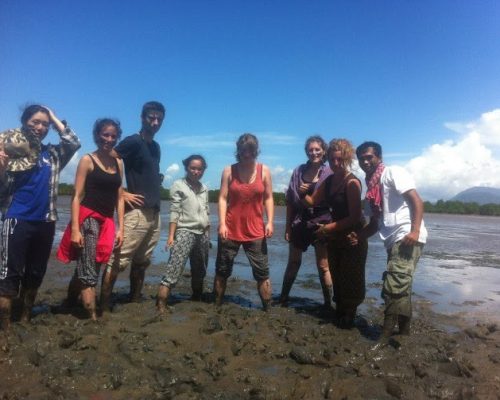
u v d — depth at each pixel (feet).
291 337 17.71
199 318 19.85
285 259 36.83
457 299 25.76
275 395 13.25
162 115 20.79
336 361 15.57
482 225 89.97
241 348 16.33
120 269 20.56
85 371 14.07
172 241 21.76
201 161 21.84
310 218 22.61
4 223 17.02
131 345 16.01
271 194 21.85
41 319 18.28
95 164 18.65
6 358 14.56
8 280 16.97
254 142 20.59
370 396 13.37
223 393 13.17
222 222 21.53
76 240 18.25
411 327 19.69
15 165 16.85
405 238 17.10
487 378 14.88
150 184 20.98
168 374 14.10
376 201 18.12
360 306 23.41
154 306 21.61
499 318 22.17
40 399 12.39
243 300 24.22
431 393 13.64
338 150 19.36
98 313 19.89
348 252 19.43
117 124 18.99
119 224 19.80
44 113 17.43
